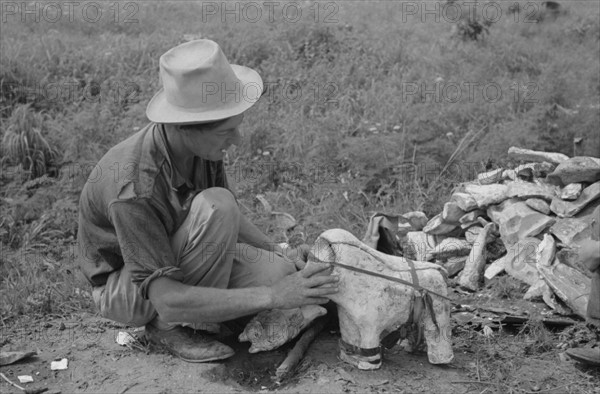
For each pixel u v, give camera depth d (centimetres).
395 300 345
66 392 345
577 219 480
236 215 346
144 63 780
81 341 398
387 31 884
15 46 765
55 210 580
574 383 349
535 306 445
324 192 601
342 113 693
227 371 361
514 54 813
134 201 328
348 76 764
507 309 439
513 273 475
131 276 333
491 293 467
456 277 493
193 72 322
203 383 347
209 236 342
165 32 870
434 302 348
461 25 859
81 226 358
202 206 340
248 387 353
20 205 586
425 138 657
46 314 441
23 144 638
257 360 372
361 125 677
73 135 648
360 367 352
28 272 504
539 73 789
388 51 824
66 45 800
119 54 785
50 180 614
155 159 339
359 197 601
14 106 705
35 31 855
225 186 388
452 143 656
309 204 591
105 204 339
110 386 347
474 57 810
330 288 333
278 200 601
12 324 427
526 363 369
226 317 333
